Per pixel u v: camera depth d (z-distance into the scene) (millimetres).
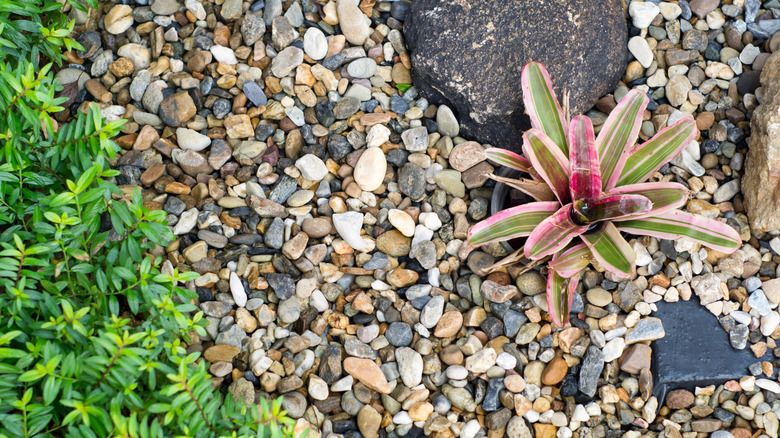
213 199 2168
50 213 1474
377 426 1887
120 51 2342
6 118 1652
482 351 1960
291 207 2178
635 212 1737
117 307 1531
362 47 2406
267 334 2014
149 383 1391
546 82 1933
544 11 2197
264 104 2316
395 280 2090
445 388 1963
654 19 2406
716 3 2398
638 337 1995
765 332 1998
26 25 1830
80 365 1331
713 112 2299
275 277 2059
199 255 2057
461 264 2139
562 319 1899
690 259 2094
